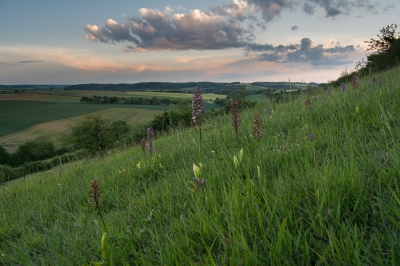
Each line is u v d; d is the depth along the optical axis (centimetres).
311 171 288
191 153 559
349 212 216
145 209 345
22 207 536
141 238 279
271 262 174
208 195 296
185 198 339
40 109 13050
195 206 288
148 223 307
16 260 298
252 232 216
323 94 803
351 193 232
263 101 1000
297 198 242
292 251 190
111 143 4478
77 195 542
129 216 346
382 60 2428
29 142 6269
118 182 532
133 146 1373
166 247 218
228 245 199
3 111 12888
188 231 247
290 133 480
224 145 509
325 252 166
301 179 278
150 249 248
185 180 395
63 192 587
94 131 4531
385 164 271
